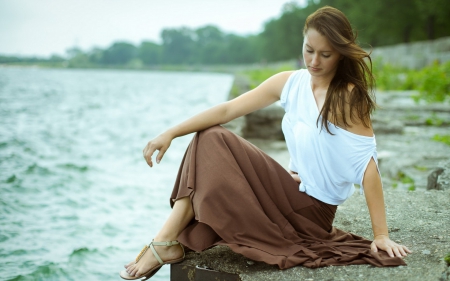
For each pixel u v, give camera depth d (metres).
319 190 2.57
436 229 2.77
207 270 2.40
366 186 2.47
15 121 12.59
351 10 37.53
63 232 4.06
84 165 6.72
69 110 16.70
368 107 2.41
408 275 2.19
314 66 2.38
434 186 3.93
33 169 6.33
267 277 2.29
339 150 2.46
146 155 2.59
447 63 12.80
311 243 2.55
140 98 24.95
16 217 4.41
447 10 28.78
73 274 3.26
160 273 3.37
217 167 2.41
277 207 2.57
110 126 12.05
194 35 195.50
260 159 2.55
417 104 11.26
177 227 2.48
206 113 2.62
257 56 134.25
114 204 4.92
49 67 144.00
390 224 2.88
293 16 78.75
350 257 2.40
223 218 2.39
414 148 6.47
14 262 3.41
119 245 3.81
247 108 2.68
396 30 35.44
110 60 185.75
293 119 2.62
